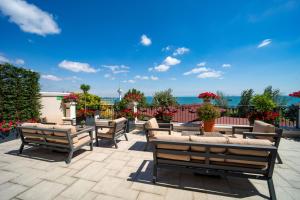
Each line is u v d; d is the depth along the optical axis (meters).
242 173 2.41
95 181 2.55
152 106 6.33
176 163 2.43
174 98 5.90
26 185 2.43
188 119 6.86
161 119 5.83
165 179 2.61
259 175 2.26
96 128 4.32
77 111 7.64
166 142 2.33
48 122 5.38
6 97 4.84
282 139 4.99
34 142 3.63
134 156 3.64
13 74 5.04
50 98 6.73
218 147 2.15
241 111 6.84
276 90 7.37
